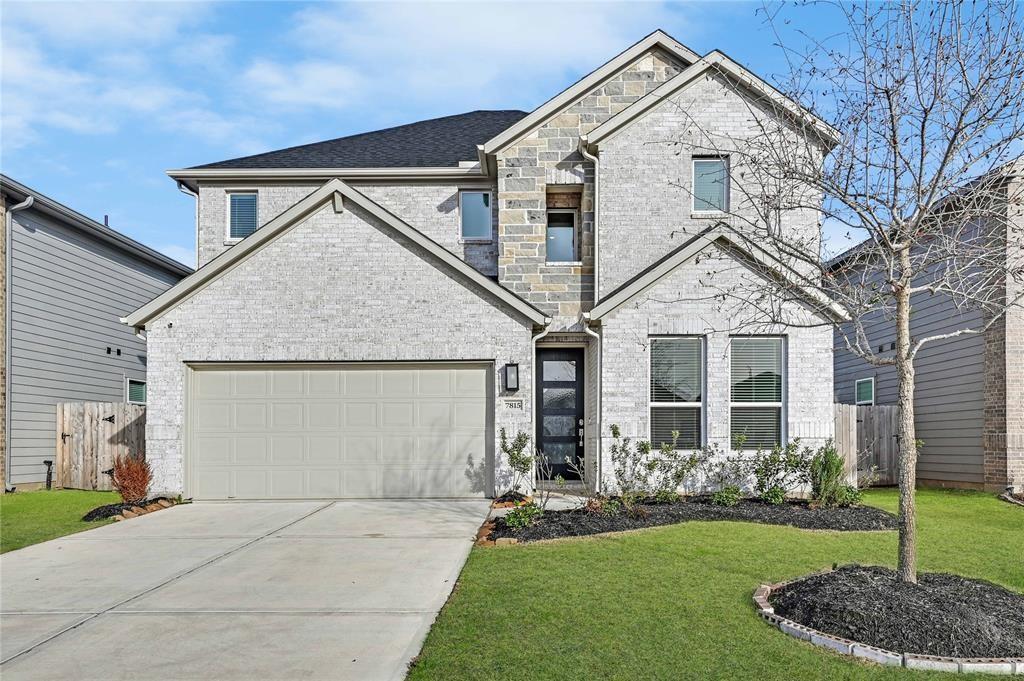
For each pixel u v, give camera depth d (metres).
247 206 15.30
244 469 11.92
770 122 10.13
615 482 11.72
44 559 7.93
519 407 11.76
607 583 6.39
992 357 12.64
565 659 4.69
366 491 11.91
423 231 14.81
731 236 11.77
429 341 11.85
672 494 10.78
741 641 5.00
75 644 5.25
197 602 6.23
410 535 8.91
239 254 11.83
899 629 4.89
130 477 11.16
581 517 9.34
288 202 15.09
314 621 5.68
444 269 11.93
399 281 11.92
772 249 11.68
